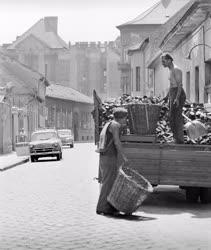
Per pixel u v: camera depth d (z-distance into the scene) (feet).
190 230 33.50
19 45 337.11
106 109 49.21
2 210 43.68
